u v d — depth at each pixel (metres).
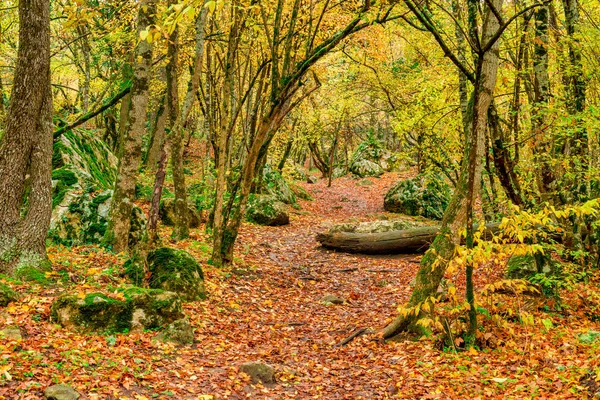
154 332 7.10
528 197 11.95
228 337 7.98
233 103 19.31
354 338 8.33
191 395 5.52
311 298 11.19
